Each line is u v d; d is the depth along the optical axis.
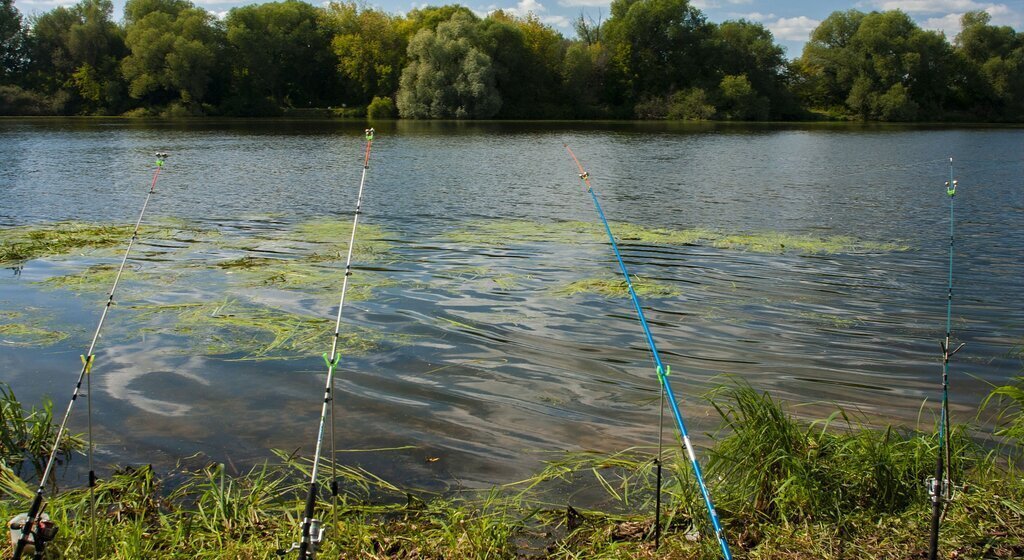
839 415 6.20
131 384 6.84
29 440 5.60
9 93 61.75
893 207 17.66
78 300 9.34
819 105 76.94
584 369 7.26
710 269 11.27
